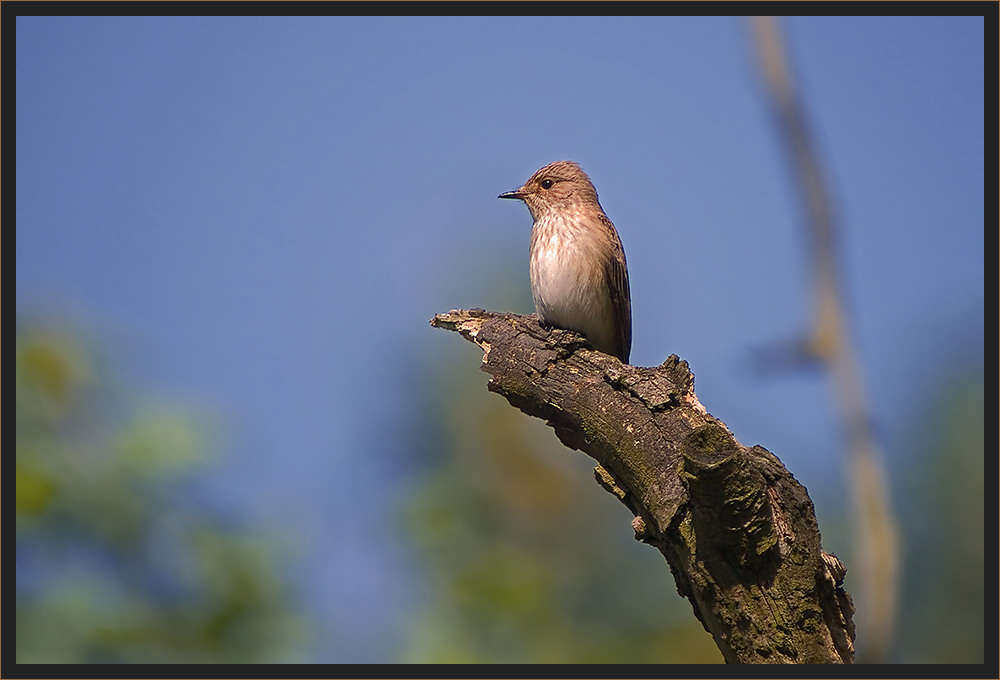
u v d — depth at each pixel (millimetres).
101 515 11008
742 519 7562
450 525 13461
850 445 11430
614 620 13531
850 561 14562
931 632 14820
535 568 13172
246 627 11180
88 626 10680
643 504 8414
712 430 7676
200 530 11391
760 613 7645
